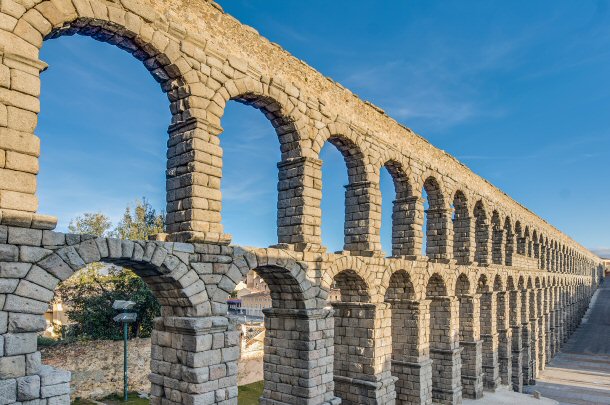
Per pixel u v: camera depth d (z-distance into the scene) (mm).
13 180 14055
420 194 35812
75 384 32094
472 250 44125
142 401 32219
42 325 14359
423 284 34719
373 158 30625
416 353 33344
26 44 14664
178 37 19328
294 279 23422
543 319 70938
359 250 29859
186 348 18641
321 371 24266
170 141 20234
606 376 65938
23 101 14445
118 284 42156
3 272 13695
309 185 24891
